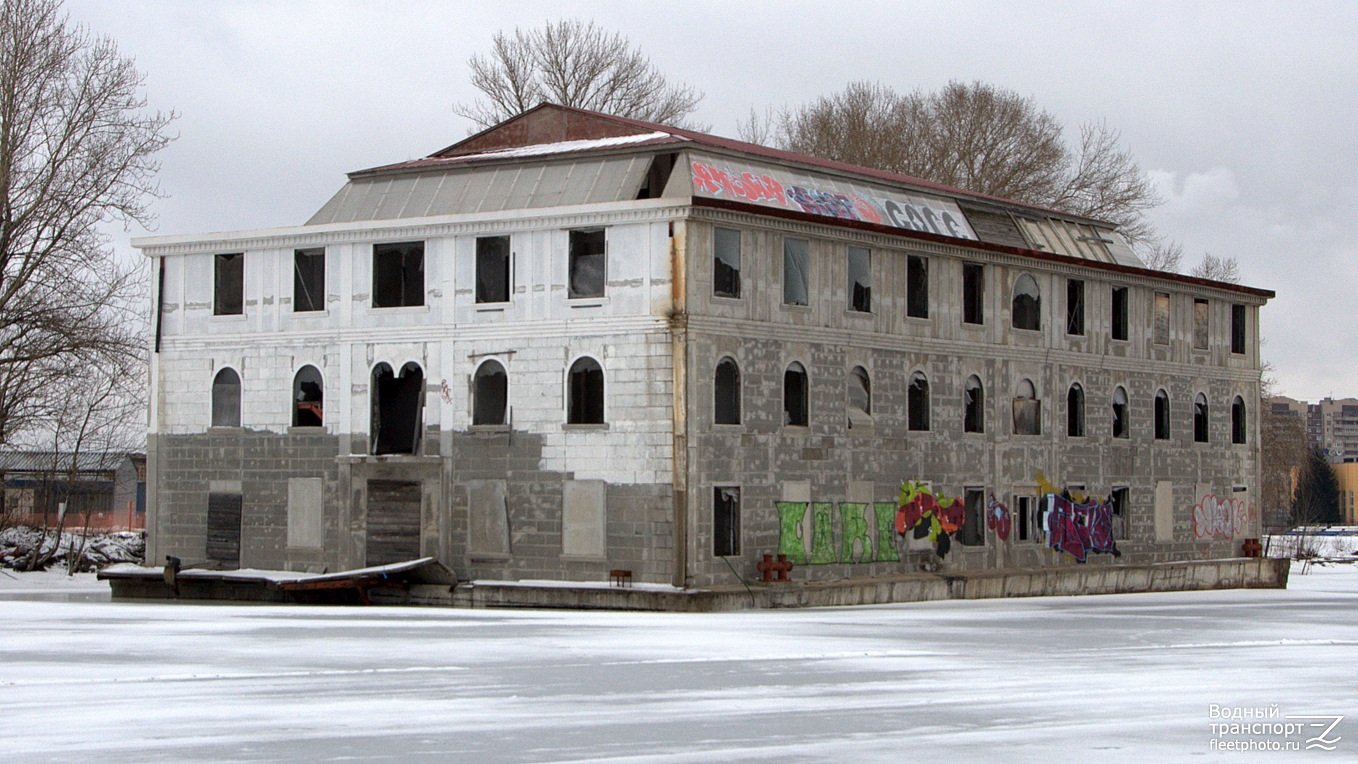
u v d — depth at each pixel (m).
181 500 50.66
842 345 47.28
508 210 45.69
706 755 16.02
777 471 45.00
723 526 43.53
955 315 51.44
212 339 50.34
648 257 43.31
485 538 45.47
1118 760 15.98
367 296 47.84
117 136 56.56
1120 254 62.47
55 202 55.94
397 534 47.00
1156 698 20.83
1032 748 16.61
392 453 47.41
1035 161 86.94
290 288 49.12
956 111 88.12
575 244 44.69
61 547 61.59
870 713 19.06
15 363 56.47
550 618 36.97
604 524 43.53
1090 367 56.84
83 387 59.75
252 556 49.34
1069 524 55.41
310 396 48.75
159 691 20.52
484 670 23.42
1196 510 61.38
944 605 45.84
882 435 48.50
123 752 15.92
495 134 54.00
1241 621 37.56
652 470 42.88
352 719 18.20
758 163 49.03
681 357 42.56
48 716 18.28
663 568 42.62
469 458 45.88
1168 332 60.59
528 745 16.53
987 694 21.03
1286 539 98.44
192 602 47.62
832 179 51.28
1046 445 54.69
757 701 20.08
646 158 47.41
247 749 16.14
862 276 48.34
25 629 30.89
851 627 33.81
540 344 44.91
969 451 51.69
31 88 55.88
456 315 46.34
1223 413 63.12
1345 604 47.38
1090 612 41.69
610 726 17.86
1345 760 16.28
